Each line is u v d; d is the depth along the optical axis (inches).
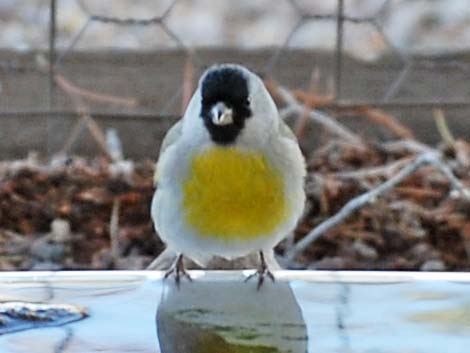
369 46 587.2
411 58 535.5
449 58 537.0
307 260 390.0
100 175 426.9
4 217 408.8
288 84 516.7
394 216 404.8
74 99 493.7
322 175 423.5
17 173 427.5
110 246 395.5
